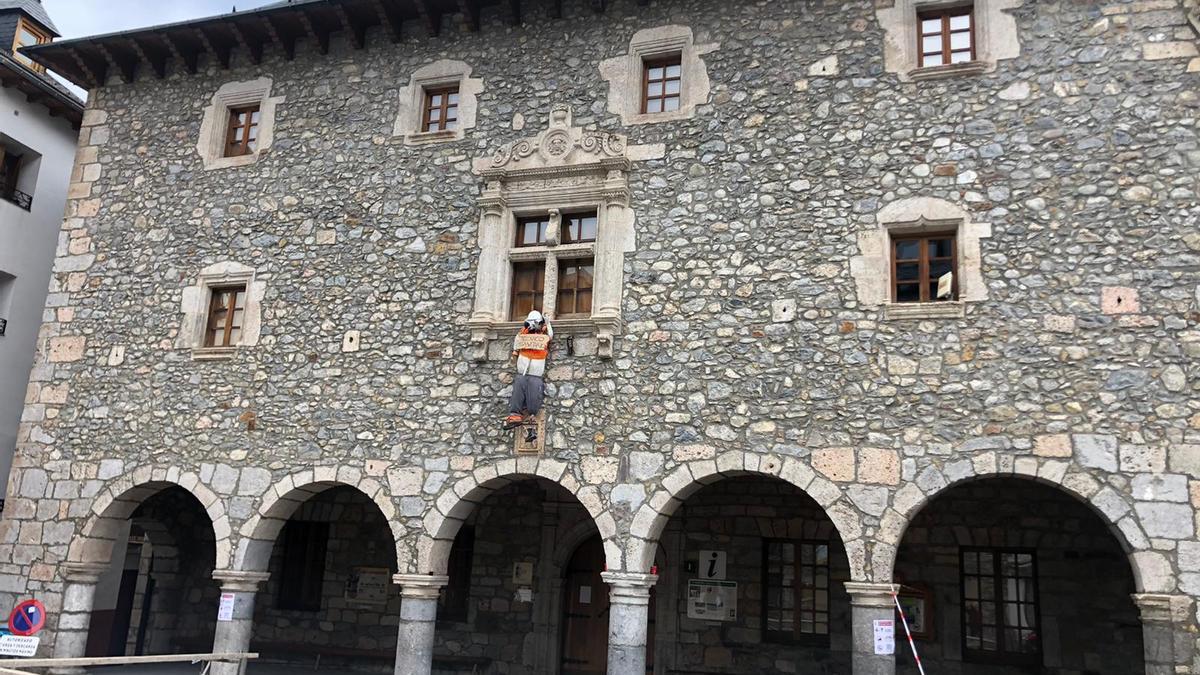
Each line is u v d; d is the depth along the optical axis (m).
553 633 11.70
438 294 10.39
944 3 9.45
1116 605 9.94
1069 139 8.79
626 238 9.84
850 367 8.86
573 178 10.17
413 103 11.08
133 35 11.79
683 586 11.30
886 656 8.16
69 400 11.48
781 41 9.86
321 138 11.33
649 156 9.98
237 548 10.36
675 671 11.09
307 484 10.31
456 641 12.05
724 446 9.02
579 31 10.61
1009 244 8.70
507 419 9.47
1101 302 8.38
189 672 12.10
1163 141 8.56
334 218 11.02
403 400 10.22
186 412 10.98
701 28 10.16
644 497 9.14
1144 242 8.41
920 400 8.60
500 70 10.82
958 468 8.35
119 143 12.23
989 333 8.56
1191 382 8.02
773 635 10.98
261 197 11.39
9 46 15.11
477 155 10.64
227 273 11.27
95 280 11.81
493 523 12.26
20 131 14.00
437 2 10.94
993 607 10.48
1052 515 10.32
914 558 10.68
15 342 13.73
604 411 9.47
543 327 9.62
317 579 13.12
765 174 9.57
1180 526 7.78
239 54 11.98
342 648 12.55
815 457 8.74
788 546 11.19
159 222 11.75
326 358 10.61
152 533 13.85
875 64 9.50
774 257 9.34
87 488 11.09
